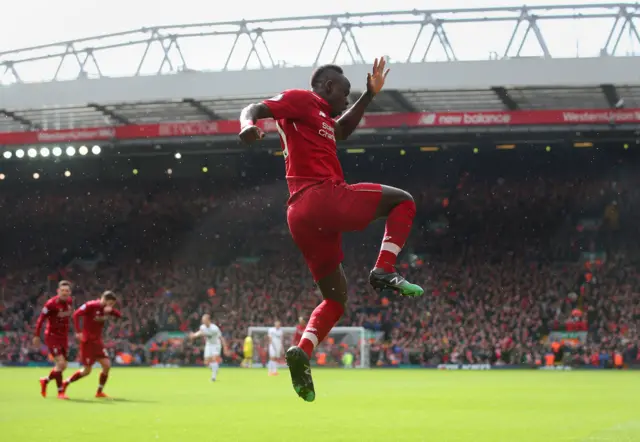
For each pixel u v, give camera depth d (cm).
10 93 3744
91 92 3659
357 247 4691
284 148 487
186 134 3772
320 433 1015
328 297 512
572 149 4666
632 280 4284
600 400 1652
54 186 5141
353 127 544
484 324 4044
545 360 3662
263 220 4941
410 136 3950
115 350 4103
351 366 3800
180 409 1395
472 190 4794
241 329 4281
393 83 3381
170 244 4978
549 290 4281
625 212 4603
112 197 5091
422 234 4744
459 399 1673
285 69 3519
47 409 1391
